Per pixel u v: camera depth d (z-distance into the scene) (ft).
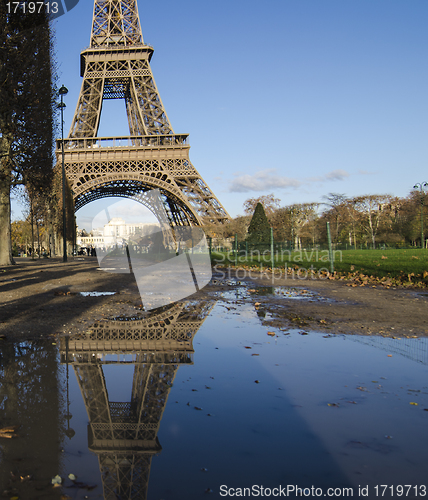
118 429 9.38
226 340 18.49
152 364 14.74
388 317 24.08
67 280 47.78
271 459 8.14
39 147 75.20
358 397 11.54
